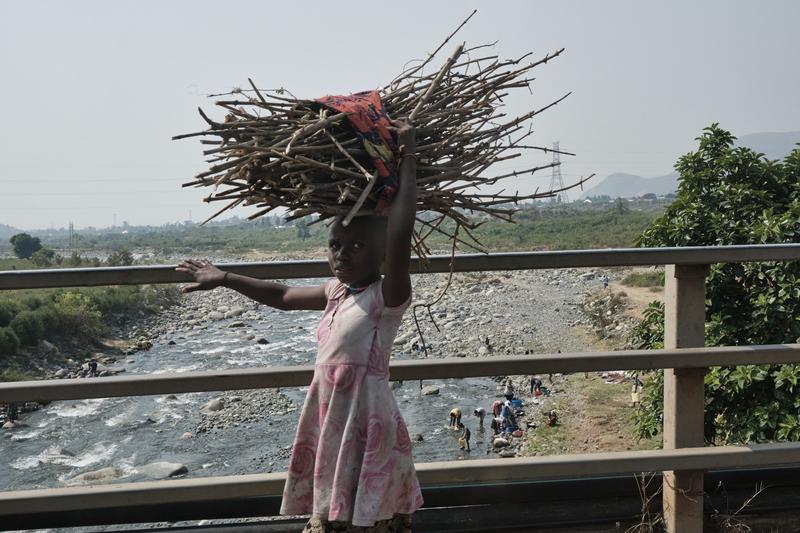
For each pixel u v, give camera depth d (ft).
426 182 7.38
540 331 96.37
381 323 6.92
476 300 124.47
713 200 32.17
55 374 78.43
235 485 8.73
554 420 56.18
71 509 8.62
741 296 29.35
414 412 60.75
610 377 67.67
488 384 68.80
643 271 154.10
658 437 36.60
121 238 563.48
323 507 6.75
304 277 8.85
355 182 6.79
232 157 6.90
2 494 8.59
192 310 124.88
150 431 54.80
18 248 256.52
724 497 10.08
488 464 9.00
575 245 181.88
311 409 7.13
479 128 7.99
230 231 527.40
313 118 6.91
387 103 7.76
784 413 26.30
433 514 9.61
